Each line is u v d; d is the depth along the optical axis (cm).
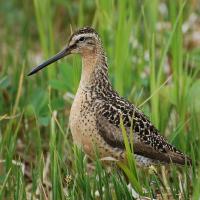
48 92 1689
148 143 1468
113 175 1388
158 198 1455
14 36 2330
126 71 1759
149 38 1827
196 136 1598
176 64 1669
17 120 1728
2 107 1786
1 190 1379
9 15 2447
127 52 1711
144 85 1786
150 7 1844
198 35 2205
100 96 1488
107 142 1465
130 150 1383
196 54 1900
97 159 1391
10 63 2078
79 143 1484
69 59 1947
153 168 1446
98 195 1451
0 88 1773
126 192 1371
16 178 1438
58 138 1652
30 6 2434
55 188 1378
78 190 1390
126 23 1748
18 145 1758
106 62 1529
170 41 1634
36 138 1702
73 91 1684
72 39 1530
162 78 1738
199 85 1645
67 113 1783
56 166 1374
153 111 1605
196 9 2294
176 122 1673
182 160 1473
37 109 1720
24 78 1886
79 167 1393
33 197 1464
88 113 1464
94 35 1518
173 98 1658
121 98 1506
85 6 2308
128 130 1466
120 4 1705
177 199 1422
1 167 1606
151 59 1617
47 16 1867
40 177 1453
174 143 1603
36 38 2397
